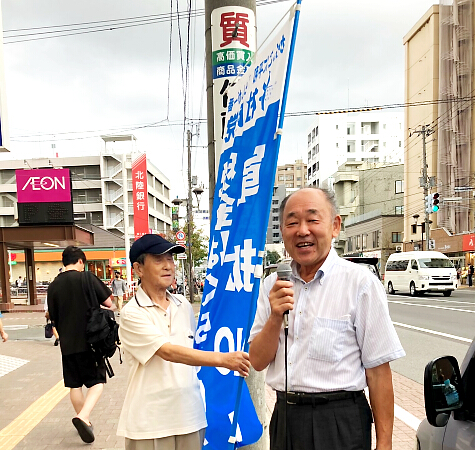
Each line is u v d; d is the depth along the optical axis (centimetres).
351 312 160
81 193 4888
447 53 3089
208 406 221
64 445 355
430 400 161
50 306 369
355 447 155
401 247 3741
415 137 3509
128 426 207
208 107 322
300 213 169
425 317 1149
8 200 4947
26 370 655
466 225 2986
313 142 6800
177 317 228
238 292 209
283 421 168
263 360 174
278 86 192
